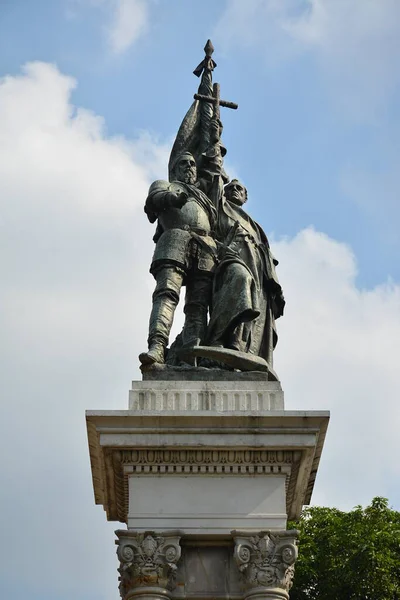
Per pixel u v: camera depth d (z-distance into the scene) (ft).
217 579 37.86
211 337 43.42
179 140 49.52
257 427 38.58
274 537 37.37
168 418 38.45
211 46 52.08
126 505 42.14
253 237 46.62
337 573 84.89
